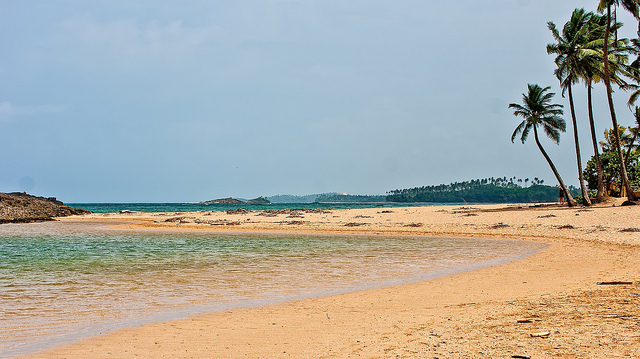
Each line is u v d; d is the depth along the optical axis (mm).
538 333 6938
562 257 18766
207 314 9953
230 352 7113
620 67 44031
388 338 7520
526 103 49375
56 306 10812
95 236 35062
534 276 14242
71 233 38375
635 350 5793
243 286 13445
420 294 11906
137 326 8945
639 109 55094
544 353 6004
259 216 56875
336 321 9078
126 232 39094
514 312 8883
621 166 42000
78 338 8125
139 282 14227
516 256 20062
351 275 15484
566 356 5805
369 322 8891
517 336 6973
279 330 8461
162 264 18547
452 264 17984
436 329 7926
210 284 13812
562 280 13109
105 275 15711
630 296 9578
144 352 7223
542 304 9492
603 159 61344
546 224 33719
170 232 38750
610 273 13773
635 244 21609
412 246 25625
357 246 25922
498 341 6773
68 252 23594
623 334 6574
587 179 62812
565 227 31062
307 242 28844
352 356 6578
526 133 49906
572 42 44594
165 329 8688
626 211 35188
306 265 18062
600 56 42844
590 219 33562
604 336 6555
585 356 5738
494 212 46938
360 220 46438
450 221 41375
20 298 11750
